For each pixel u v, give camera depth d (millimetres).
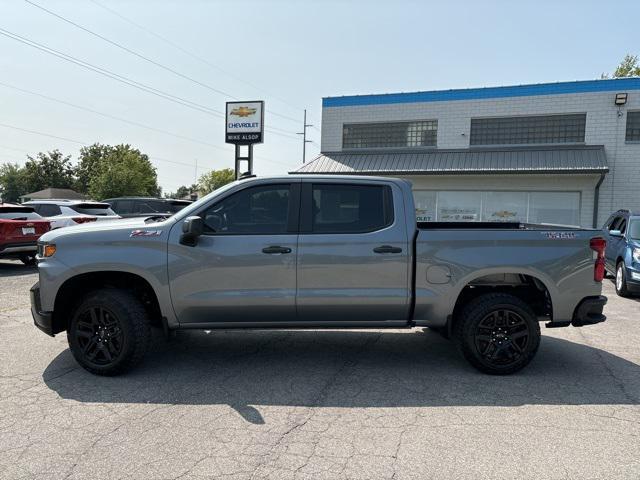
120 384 4680
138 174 60656
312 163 19891
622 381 4836
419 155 19188
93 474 3100
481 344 4969
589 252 4977
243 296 4816
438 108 19562
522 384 4746
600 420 3939
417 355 5664
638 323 7371
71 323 4887
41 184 88250
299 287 4855
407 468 3189
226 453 3379
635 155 17219
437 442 3551
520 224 6094
